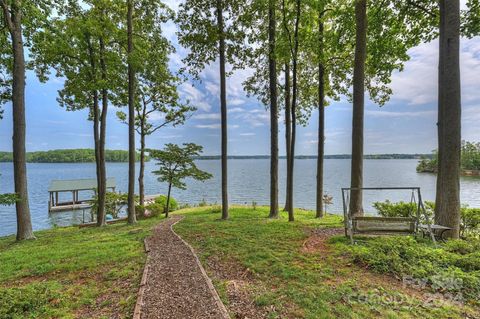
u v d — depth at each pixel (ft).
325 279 13.34
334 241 20.34
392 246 16.29
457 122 20.21
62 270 16.49
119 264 17.11
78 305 11.64
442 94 23.04
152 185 173.78
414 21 31.22
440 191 20.99
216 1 34.71
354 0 27.07
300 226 27.96
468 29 25.82
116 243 23.39
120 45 42.73
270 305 10.87
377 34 31.55
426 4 28.89
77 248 22.25
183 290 12.53
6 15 30.48
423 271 13.12
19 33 31.50
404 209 28.91
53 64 40.11
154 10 40.73
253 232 24.95
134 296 12.16
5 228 64.18
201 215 45.70
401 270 13.56
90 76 40.11
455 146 20.26
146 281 13.71
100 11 39.75
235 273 14.87
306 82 43.39
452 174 20.31
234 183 163.53
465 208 24.61
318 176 37.70
